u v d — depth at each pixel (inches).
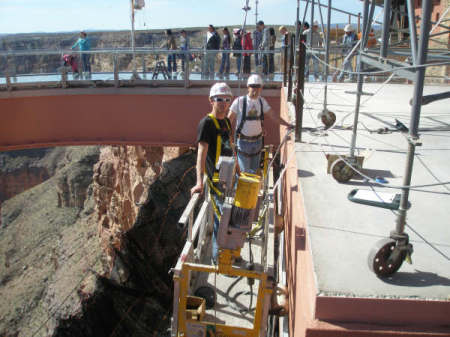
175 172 867.4
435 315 80.4
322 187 139.9
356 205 125.3
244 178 140.8
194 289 181.8
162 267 880.9
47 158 3324.3
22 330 1427.2
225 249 142.4
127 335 877.8
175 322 146.8
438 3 573.9
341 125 225.3
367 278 87.8
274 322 187.0
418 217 118.6
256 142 225.5
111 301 945.5
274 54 562.9
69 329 1016.9
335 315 81.8
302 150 184.5
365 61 160.2
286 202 192.2
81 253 1541.6
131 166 1145.4
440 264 94.9
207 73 575.2
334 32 631.2
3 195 3235.7
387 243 88.9
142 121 589.6
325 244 102.1
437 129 227.5
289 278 152.8
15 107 562.6
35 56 558.3
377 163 167.8
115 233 1294.3
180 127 588.1
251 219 141.2
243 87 569.3
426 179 149.6
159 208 858.8
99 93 578.9
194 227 180.1
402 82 473.1
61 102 576.4
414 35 93.7
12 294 1630.2
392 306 80.6
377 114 262.5
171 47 654.5
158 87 578.9
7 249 2208.4
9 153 3304.6
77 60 572.1
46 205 2534.5
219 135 161.6
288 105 294.2
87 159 2447.1
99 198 1476.4
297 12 295.6
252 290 182.7
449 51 257.6
